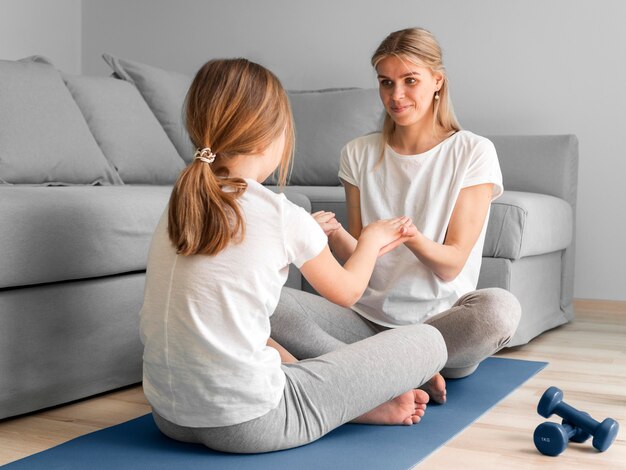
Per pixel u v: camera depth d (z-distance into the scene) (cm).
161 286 150
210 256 145
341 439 166
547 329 304
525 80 372
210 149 148
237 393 147
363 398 162
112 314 205
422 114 202
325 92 375
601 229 362
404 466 150
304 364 162
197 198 143
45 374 188
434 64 199
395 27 395
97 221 196
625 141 357
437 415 186
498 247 270
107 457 156
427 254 189
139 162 310
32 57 297
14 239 177
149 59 452
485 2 377
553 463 156
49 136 265
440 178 205
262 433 152
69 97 286
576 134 365
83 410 194
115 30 459
